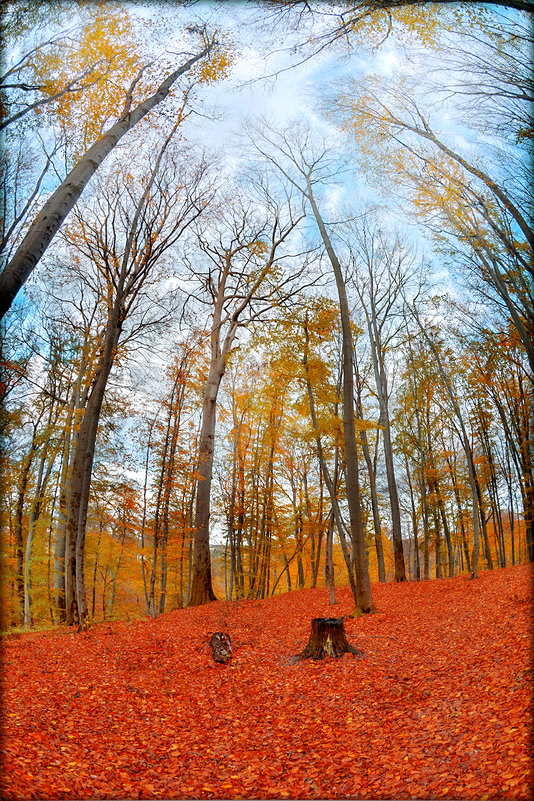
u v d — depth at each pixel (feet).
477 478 72.23
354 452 41.24
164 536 60.90
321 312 44.32
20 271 14.49
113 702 21.57
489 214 28.22
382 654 28.30
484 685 19.13
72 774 14.32
